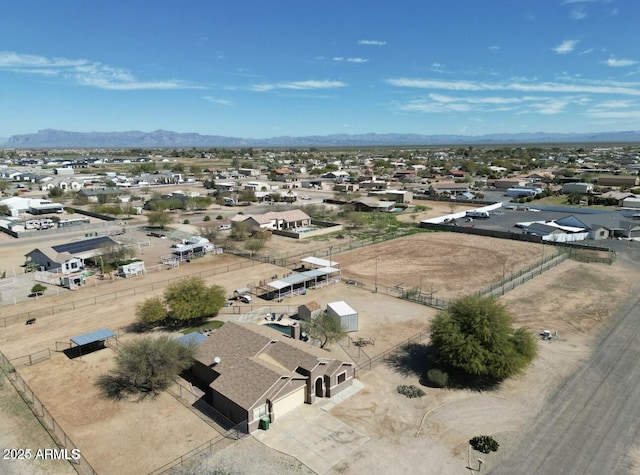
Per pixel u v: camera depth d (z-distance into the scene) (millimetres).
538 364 42094
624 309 55594
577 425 33000
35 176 199750
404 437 31781
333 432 32312
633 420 33500
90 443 31172
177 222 114875
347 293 63094
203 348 40188
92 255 74750
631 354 43938
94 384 39062
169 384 39156
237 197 154250
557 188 174625
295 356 37188
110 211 122812
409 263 78625
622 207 129250
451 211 133875
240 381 34688
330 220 120062
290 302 59188
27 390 37969
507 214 126312
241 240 95938
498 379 39688
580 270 72688
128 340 47750
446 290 64125
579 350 44906
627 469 28516
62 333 49594
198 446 30828
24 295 61844
